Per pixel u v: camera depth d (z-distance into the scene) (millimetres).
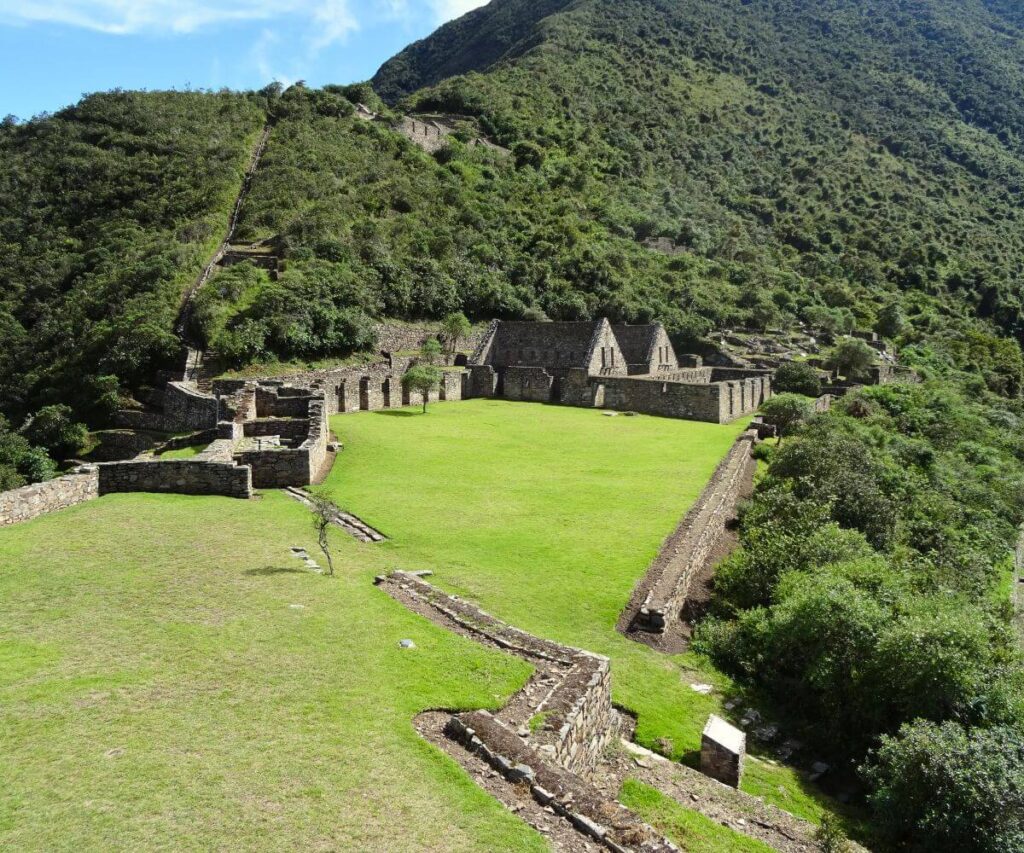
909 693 15086
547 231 98375
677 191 153500
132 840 7539
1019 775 11891
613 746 13211
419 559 19516
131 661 11312
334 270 67375
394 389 50531
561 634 16453
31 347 60438
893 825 12359
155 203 80562
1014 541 39156
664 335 68500
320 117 111625
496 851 7988
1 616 12820
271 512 21609
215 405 39750
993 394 84312
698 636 18781
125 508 20719
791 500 26781
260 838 7746
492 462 32406
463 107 146625
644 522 24219
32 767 8547
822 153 188625
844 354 71375
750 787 13234
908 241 147125
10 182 84875
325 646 12453
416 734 10086
